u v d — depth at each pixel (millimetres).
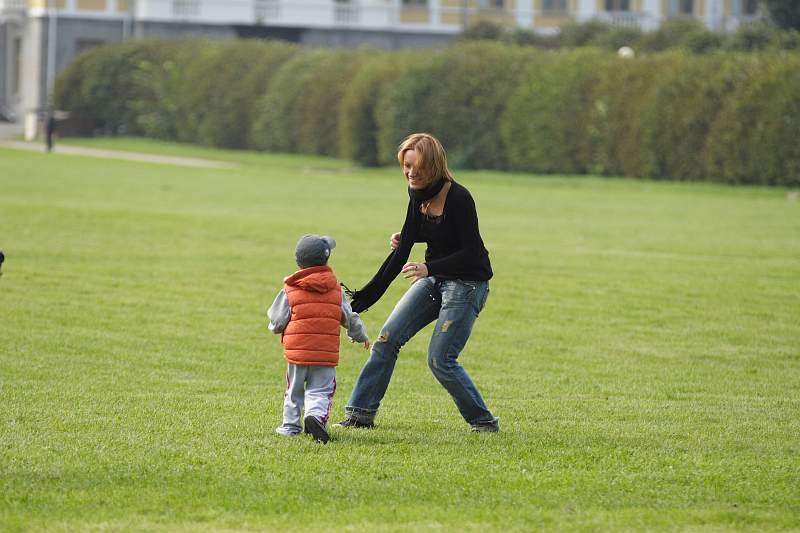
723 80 135125
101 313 45125
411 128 161375
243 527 19375
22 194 97938
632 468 23875
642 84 143375
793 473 23812
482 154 159250
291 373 26062
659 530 19578
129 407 29344
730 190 126562
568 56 151250
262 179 130250
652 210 99250
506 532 19312
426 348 40844
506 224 84750
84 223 74938
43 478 21906
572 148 149625
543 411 30484
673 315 48125
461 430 27516
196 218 80312
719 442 26734
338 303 25938
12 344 38469
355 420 27453
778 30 176125
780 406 32125
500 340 42562
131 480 22000
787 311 49375
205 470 22875
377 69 167375
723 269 61469
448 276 26469
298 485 21953
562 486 22375
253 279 54969
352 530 19203
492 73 157625
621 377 36531
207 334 41969
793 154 129250
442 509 20656
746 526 20000
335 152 177000
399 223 83125
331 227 78188
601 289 54250
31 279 52594
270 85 186625
